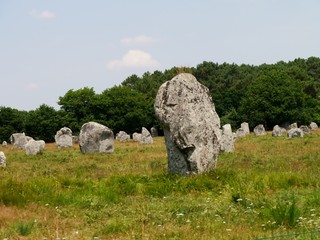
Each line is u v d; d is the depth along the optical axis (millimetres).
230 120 89625
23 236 9469
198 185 14547
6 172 21297
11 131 86750
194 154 16969
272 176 15234
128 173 18859
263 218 10078
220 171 16062
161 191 14094
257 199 12227
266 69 110625
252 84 90938
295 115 86625
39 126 87250
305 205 11516
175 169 17406
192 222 10102
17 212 11492
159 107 17734
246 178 15305
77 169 22625
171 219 10625
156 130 85625
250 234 8828
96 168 23000
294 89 87062
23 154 37062
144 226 9875
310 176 16031
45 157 32500
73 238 9141
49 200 12789
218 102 97312
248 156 26531
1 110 87688
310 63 122875
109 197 13203
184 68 18703
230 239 8570
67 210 11945
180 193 14000
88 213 11586
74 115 89688
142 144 49000
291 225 9555
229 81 104688
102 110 90375
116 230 9820
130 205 12547
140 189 14539
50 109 89000
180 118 17109
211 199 12797
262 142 40844
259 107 87625
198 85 18031
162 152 32531
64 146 49312
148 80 110438
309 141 38219
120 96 91125
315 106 90812
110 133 36781
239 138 51875
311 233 8281
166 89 17750
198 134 17094
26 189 13523
